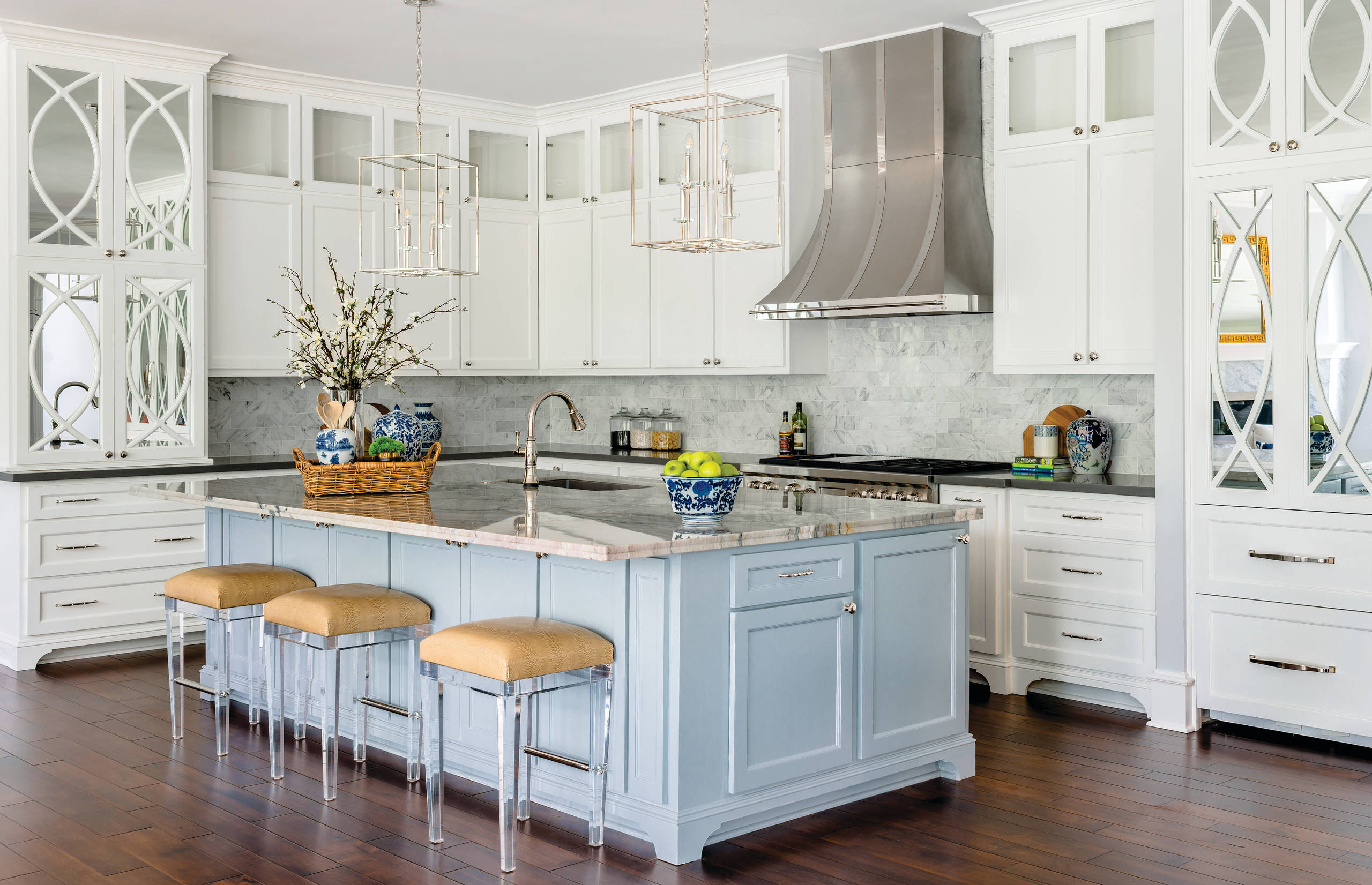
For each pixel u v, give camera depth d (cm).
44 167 548
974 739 403
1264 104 427
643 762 333
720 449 696
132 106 570
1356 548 414
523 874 314
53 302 552
